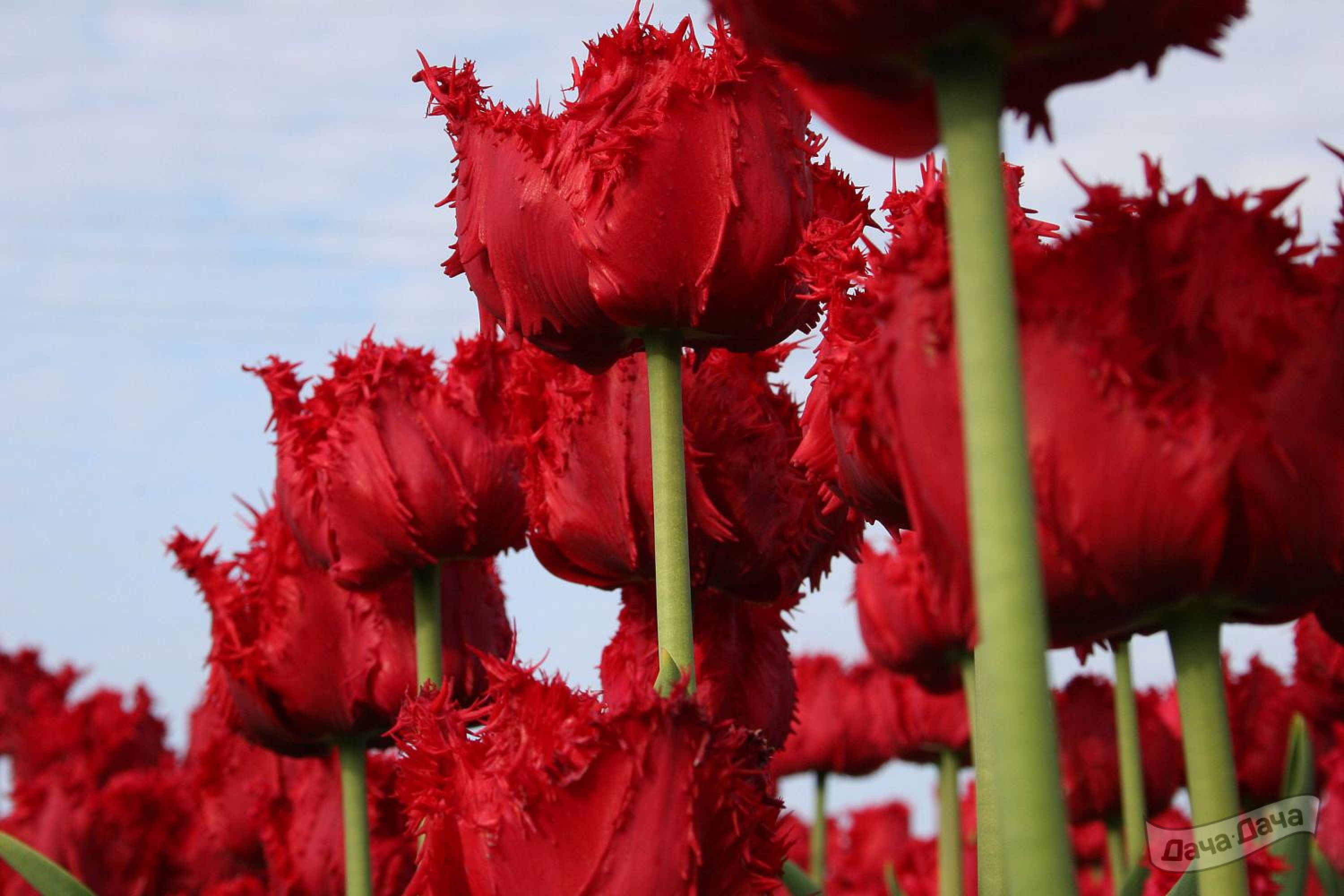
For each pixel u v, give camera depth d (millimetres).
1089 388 545
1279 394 547
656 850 605
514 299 662
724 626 713
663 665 626
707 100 648
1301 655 837
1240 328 550
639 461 692
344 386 760
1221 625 556
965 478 547
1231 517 548
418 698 640
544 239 654
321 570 782
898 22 530
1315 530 548
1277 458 546
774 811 618
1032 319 547
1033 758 521
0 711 1563
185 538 800
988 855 662
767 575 708
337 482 758
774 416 708
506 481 764
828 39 537
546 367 709
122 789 1098
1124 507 544
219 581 795
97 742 1278
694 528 696
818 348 658
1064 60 539
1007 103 548
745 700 715
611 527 696
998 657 523
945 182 645
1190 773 556
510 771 610
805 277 657
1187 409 546
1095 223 552
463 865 622
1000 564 524
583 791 607
